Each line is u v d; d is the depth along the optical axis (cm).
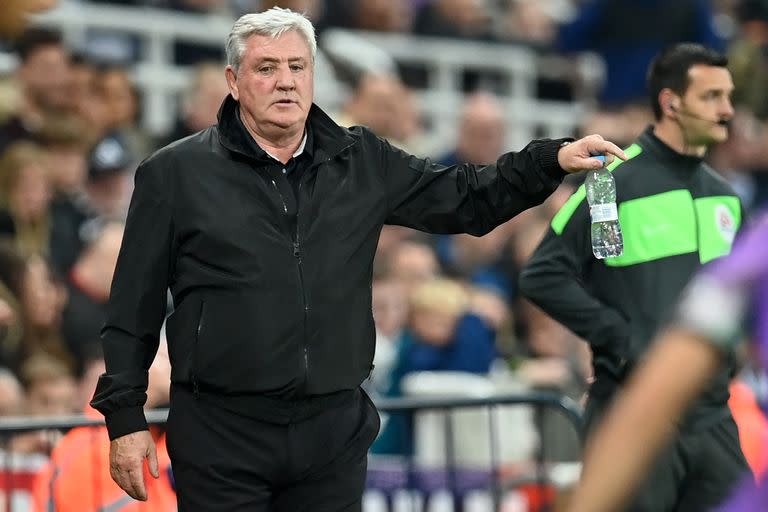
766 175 4297
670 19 3566
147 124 3591
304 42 1543
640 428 795
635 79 3575
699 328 805
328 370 1520
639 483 823
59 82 3014
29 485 2189
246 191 1520
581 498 791
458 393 2761
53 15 3506
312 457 1530
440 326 2934
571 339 3052
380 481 2480
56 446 2089
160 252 1527
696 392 806
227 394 1509
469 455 2617
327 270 1523
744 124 4284
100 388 1529
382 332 3125
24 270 2611
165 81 3616
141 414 1534
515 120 4250
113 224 2791
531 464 2530
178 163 1527
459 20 4234
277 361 1495
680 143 1959
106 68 3175
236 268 1497
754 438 2183
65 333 2656
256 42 1527
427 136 4084
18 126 2978
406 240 3325
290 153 1548
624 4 3594
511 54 4281
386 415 2625
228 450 1513
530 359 3084
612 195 1900
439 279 3203
